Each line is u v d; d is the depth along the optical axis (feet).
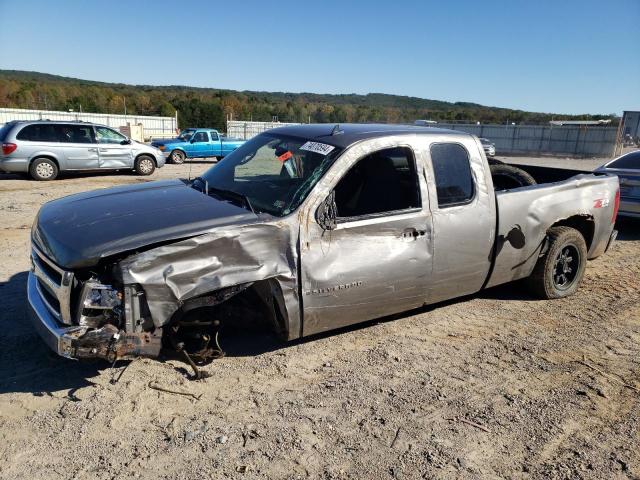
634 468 9.71
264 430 10.35
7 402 10.91
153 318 10.52
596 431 10.82
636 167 29.91
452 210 14.37
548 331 15.69
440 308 17.16
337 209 13.00
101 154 50.52
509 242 15.96
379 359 13.44
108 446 9.71
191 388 11.73
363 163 13.50
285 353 13.52
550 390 12.36
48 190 40.52
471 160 15.02
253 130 138.31
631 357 14.23
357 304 13.11
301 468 9.34
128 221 11.31
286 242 11.79
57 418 10.47
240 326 12.90
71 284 10.28
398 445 10.08
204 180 14.97
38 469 9.06
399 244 13.44
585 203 18.17
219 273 11.06
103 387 11.62
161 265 10.50
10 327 14.23
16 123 46.32
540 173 23.07
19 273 18.71
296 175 13.17
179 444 9.84
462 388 12.26
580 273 18.76
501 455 9.95
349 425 10.63
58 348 10.11
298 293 12.07
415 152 13.97
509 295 18.67
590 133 137.80
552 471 9.55
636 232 30.71
